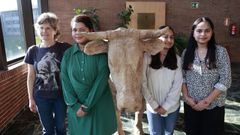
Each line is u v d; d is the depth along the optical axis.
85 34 2.08
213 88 2.45
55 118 2.89
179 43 6.04
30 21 5.54
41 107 2.76
